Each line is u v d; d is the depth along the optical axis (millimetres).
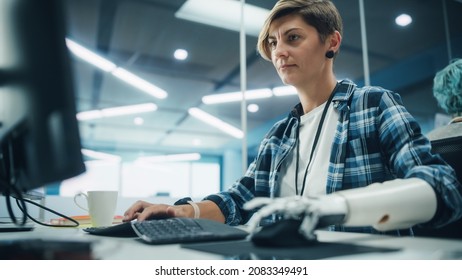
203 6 3490
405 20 3680
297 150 1079
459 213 579
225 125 8062
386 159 902
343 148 956
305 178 1009
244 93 2482
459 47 4160
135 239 613
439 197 555
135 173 10195
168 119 7512
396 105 909
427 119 5598
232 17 3654
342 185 932
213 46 4438
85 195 1001
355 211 473
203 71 5238
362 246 447
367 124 946
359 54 4508
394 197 509
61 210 1394
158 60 4875
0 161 480
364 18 3424
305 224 440
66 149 422
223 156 10938
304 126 1119
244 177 1170
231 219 990
